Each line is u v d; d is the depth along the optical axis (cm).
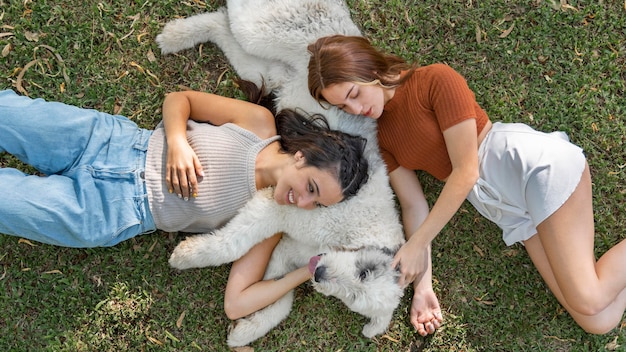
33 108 192
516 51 226
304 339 226
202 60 225
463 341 228
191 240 207
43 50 220
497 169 203
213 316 225
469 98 190
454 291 230
